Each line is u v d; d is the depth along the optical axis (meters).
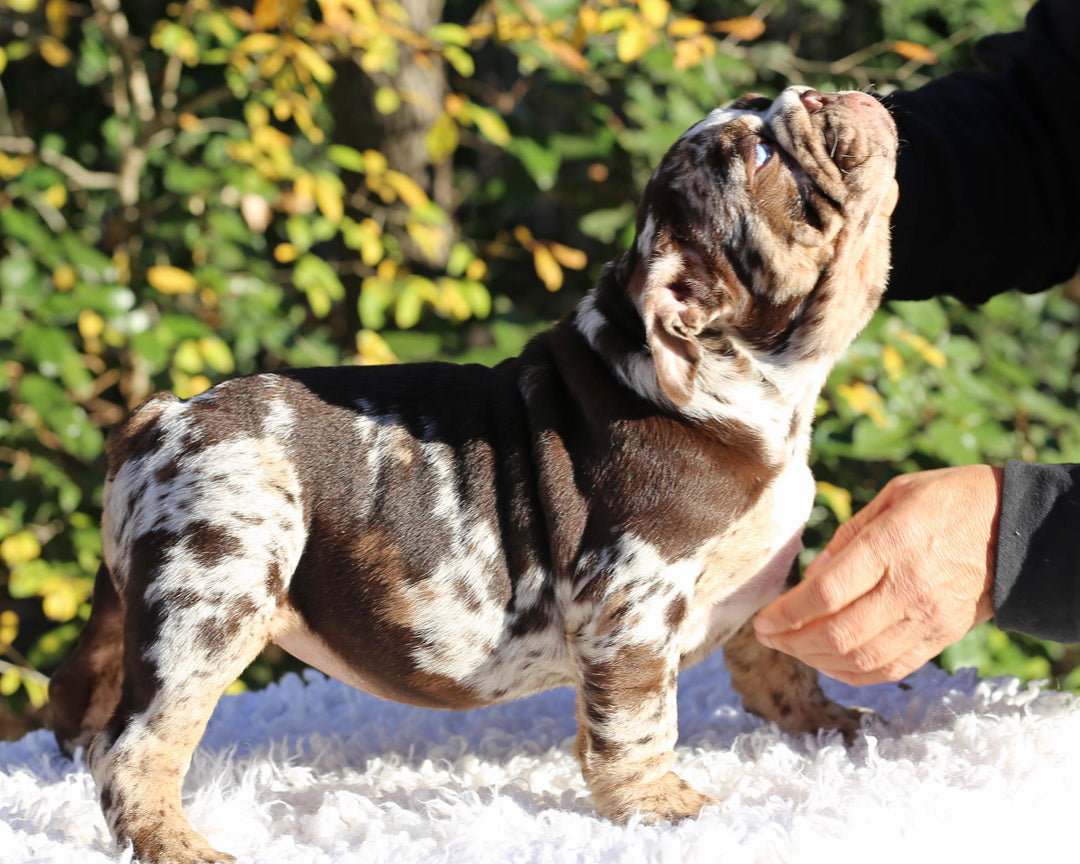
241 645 2.54
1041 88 3.30
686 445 2.61
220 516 2.55
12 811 2.57
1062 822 2.20
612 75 5.20
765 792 2.54
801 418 2.79
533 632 2.71
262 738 3.14
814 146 2.66
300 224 4.95
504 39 4.95
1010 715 2.85
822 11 5.92
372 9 4.88
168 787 2.45
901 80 5.58
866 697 3.23
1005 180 3.26
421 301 5.38
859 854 2.05
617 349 2.70
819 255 2.68
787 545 2.84
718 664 3.62
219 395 2.75
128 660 2.53
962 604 2.47
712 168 2.71
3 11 5.97
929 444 4.55
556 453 2.67
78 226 5.92
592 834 2.28
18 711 5.93
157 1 6.23
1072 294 6.15
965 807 2.19
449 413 2.78
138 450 2.69
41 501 5.36
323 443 2.70
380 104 5.08
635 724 2.57
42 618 6.60
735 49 5.35
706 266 2.69
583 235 6.38
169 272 4.75
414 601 2.67
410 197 4.92
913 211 3.13
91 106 6.39
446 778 2.78
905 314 4.74
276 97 5.33
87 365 5.50
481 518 2.68
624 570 2.58
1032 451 5.19
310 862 2.20
